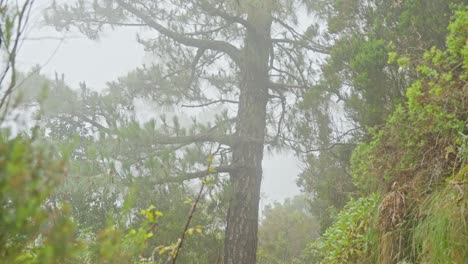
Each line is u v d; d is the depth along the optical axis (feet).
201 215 31.65
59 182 5.17
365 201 18.74
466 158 14.35
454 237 12.37
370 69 21.53
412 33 21.54
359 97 26.23
